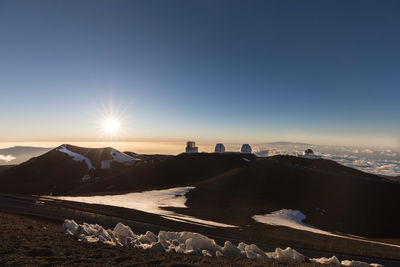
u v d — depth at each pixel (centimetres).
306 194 7669
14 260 1055
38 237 1571
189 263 1209
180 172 12719
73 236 1764
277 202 6906
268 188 8112
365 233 5222
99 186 12156
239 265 1236
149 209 5256
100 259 1191
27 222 2527
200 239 1816
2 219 2306
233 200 6775
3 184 14350
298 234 3897
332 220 5866
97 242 1623
